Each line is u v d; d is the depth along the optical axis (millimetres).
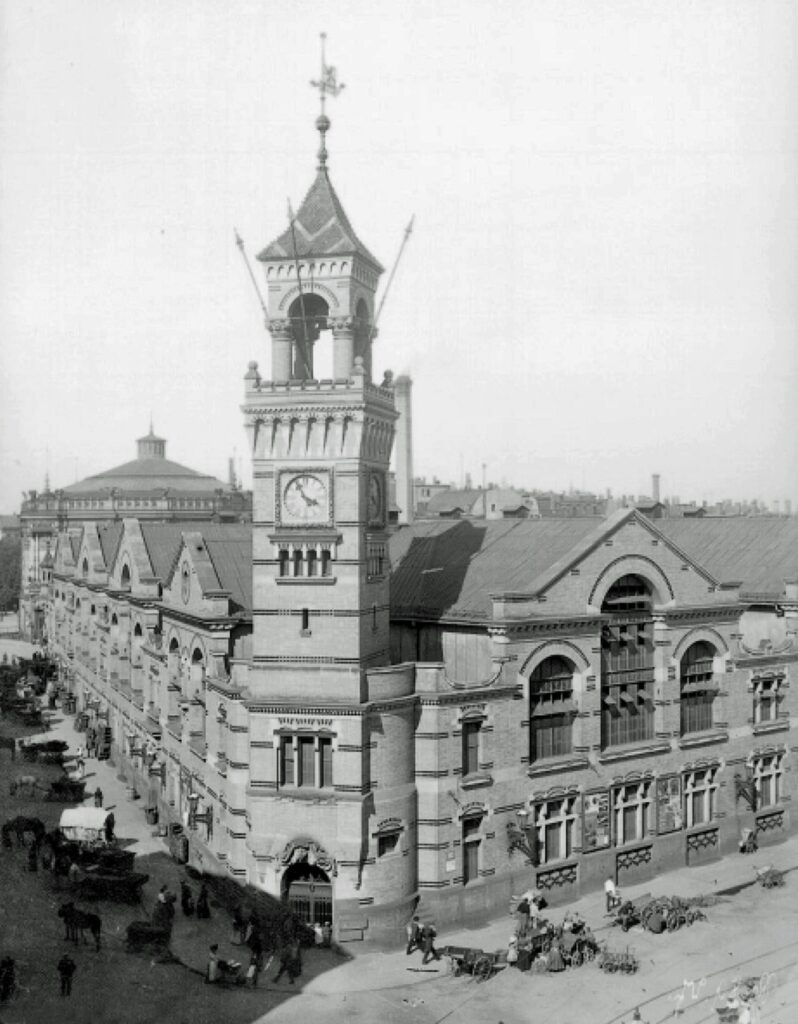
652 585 62625
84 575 105688
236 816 54000
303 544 52406
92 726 93188
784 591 72438
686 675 65125
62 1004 44000
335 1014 45000
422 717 53375
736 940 53250
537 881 57156
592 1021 44906
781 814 69500
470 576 63219
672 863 63125
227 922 53406
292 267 53719
